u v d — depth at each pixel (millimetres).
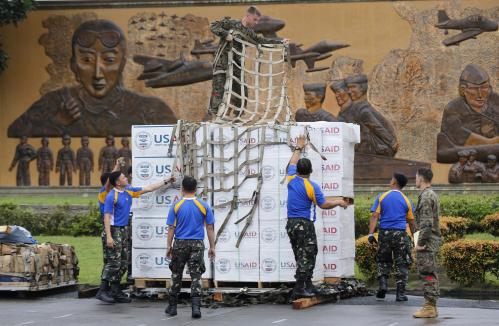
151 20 39531
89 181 39812
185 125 18969
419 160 37562
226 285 19016
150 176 19094
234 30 20766
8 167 40375
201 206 16734
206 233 18734
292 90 38438
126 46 39656
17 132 40312
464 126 37250
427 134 37562
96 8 39906
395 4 37906
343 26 38219
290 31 38531
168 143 19047
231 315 16703
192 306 16484
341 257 19141
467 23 37375
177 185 18891
